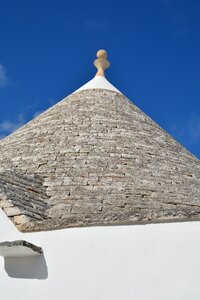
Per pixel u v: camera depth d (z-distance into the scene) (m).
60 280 8.74
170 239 8.82
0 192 9.77
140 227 8.98
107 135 12.76
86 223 9.13
